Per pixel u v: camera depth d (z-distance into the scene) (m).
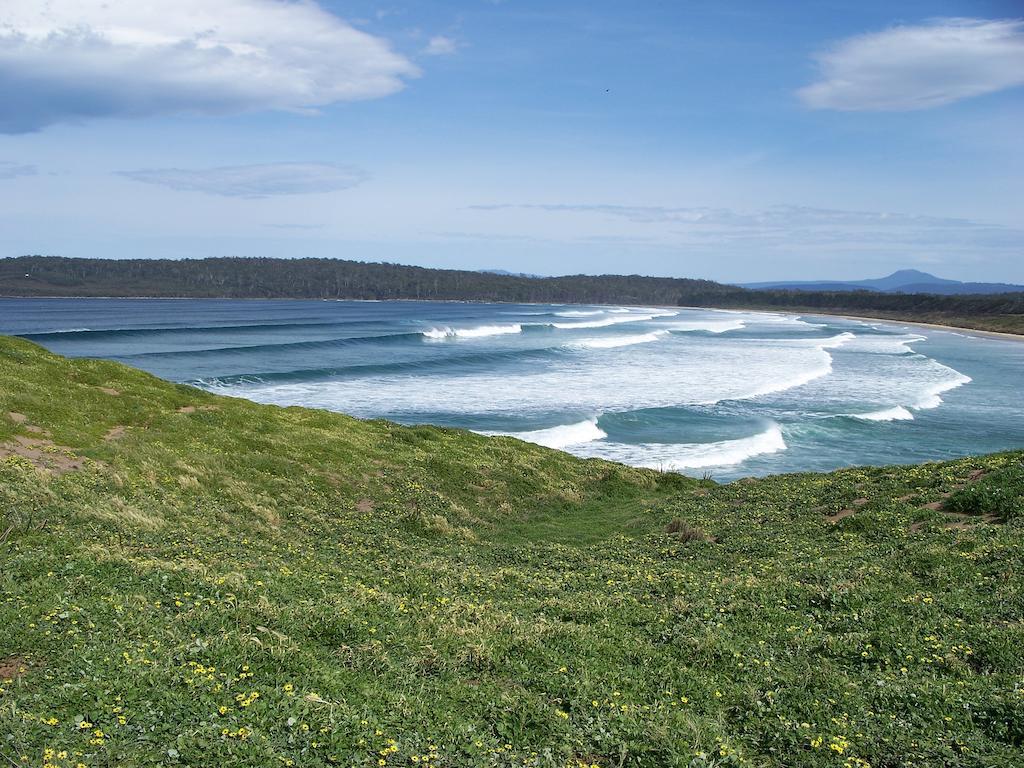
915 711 10.46
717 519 26.89
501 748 9.20
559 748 9.35
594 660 12.34
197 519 22.16
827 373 87.75
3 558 14.12
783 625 14.43
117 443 27.80
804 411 63.31
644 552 23.30
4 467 21.12
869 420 60.00
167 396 36.19
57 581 13.18
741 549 22.19
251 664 10.63
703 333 150.62
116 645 10.66
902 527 21.89
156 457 27.22
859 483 28.55
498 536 27.42
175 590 13.68
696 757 9.14
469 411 60.09
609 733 9.71
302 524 24.72
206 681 9.75
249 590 14.07
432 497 30.38
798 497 28.55
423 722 9.59
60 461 24.27
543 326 154.00
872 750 9.49
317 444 33.81
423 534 25.91
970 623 13.71
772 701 11.05
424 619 13.81
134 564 14.79
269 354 96.38
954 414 63.97
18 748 7.78
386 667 11.41
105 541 16.81
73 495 20.48
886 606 14.93
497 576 18.78
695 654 12.98
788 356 104.06
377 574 17.95
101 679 9.51
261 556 18.02
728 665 12.41
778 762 9.50
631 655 12.84
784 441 53.28
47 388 31.86
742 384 76.75
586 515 31.53
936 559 17.78
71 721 8.40
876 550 19.86
